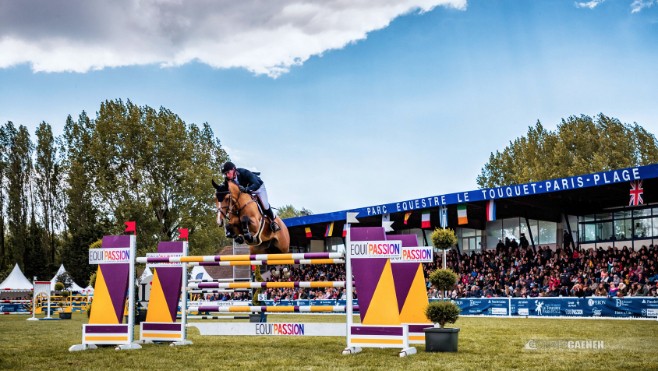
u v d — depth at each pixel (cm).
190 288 1066
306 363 732
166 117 4259
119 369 703
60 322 1986
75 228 4625
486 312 2047
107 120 4159
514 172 4362
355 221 895
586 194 2272
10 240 5081
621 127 3991
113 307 972
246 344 1012
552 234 2647
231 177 982
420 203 2528
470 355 792
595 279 2034
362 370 660
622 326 1386
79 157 4372
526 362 711
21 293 3950
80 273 4447
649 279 1923
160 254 1045
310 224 3091
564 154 3888
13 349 968
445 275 902
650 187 2072
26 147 5266
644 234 2323
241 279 2973
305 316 2295
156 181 4134
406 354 801
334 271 3106
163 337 1024
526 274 2317
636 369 645
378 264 870
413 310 957
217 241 4188
